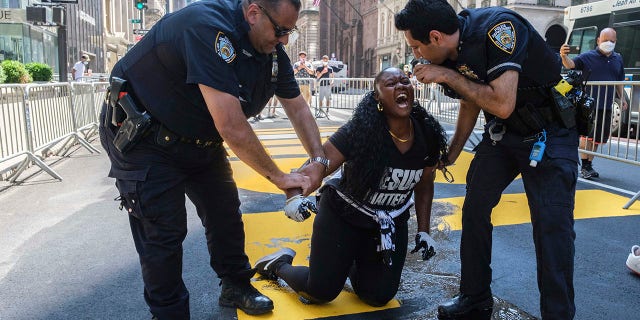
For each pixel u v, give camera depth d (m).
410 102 2.47
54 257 3.69
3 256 3.71
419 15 2.27
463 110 2.76
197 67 2.12
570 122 2.41
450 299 2.88
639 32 11.95
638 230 4.38
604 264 3.62
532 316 2.81
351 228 2.72
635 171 7.12
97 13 42.66
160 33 2.26
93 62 40.81
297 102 2.75
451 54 2.37
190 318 2.77
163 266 2.38
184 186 2.48
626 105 7.58
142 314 2.85
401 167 2.59
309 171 2.50
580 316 2.86
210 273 3.42
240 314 2.84
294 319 2.77
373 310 2.88
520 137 2.46
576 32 14.02
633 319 2.83
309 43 68.00
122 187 2.38
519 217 4.66
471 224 2.59
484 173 2.58
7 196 5.42
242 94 2.30
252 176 6.23
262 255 3.69
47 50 24.58
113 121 2.39
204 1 2.25
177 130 2.32
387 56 49.34
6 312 2.86
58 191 5.63
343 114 14.48
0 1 20.53
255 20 2.19
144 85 2.30
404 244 2.84
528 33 2.31
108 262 3.59
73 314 2.84
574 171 2.39
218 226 2.77
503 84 2.24
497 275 3.39
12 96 5.84
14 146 5.94
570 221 2.36
